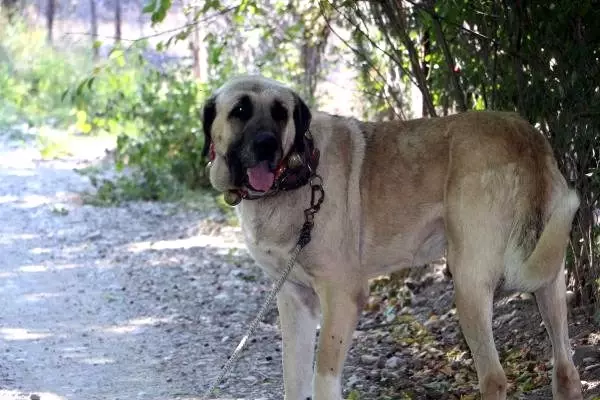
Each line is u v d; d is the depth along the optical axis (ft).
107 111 47.85
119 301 28.78
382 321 25.82
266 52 40.42
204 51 53.52
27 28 82.07
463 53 23.15
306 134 17.40
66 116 63.87
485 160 17.06
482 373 16.65
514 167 17.03
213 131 17.56
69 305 28.32
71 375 22.22
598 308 21.20
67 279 31.27
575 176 21.13
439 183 17.56
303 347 18.20
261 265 18.10
